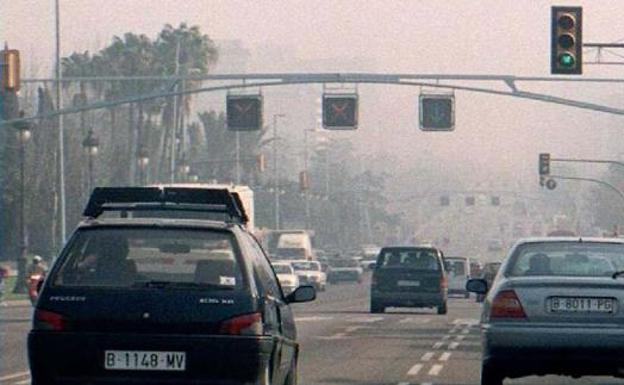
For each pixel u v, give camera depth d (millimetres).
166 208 31172
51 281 28516
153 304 28141
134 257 28891
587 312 35594
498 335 35781
